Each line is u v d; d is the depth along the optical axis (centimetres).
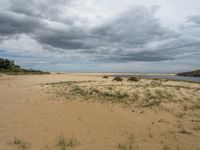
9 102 1257
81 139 657
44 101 1288
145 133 737
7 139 640
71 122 844
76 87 2022
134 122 875
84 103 1230
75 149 577
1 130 725
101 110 1066
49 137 666
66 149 575
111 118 923
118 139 668
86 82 2844
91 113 999
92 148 587
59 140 639
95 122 854
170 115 1029
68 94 1573
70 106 1141
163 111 1101
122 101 1321
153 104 1247
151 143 641
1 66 9262
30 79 3934
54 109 1066
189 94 1666
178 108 1178
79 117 923
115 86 2150
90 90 1789
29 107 1111
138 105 1216
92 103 1235
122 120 897
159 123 876
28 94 1603
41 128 757
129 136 700
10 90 1894
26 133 699
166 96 1522
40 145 598
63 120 868
